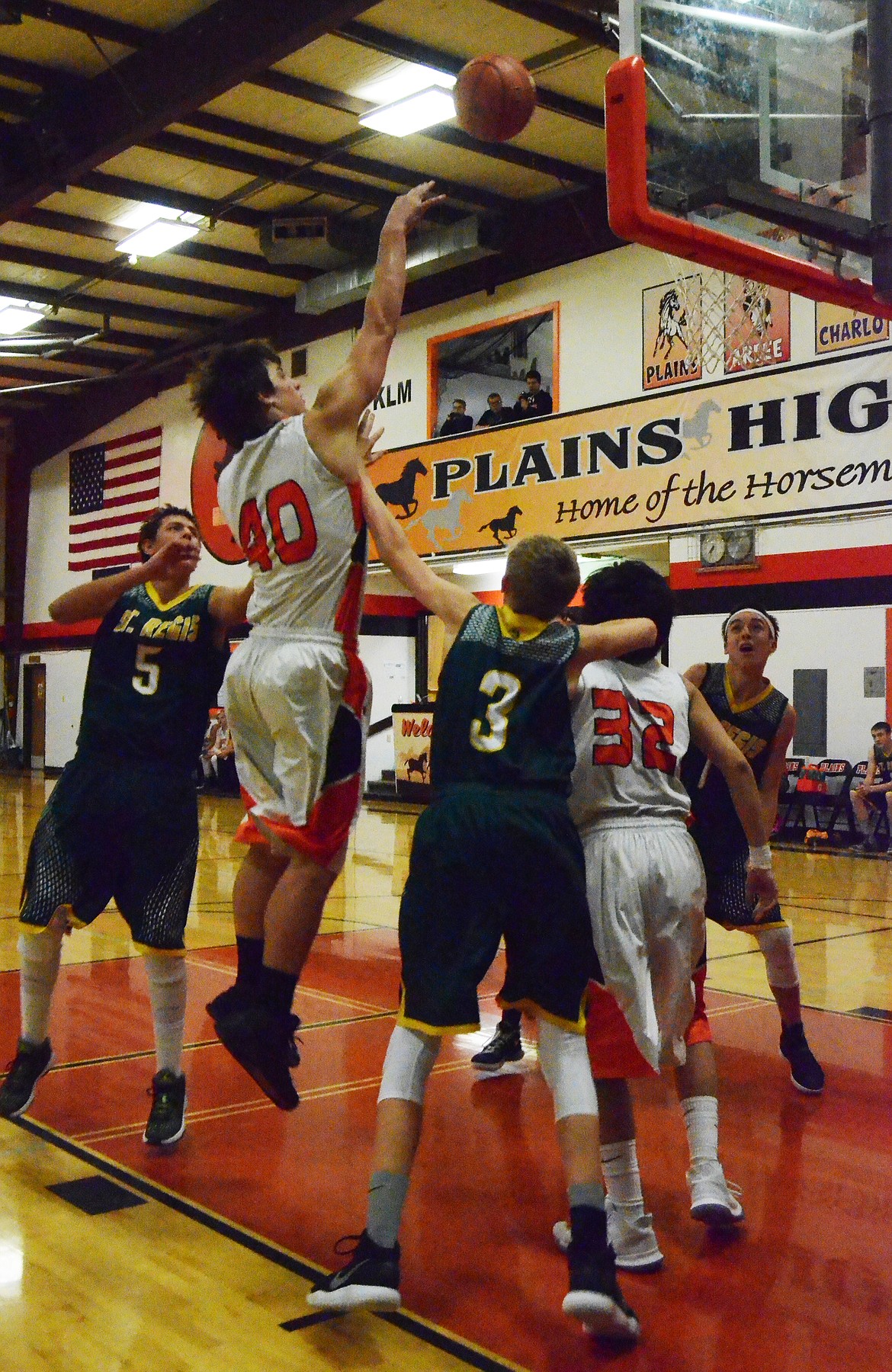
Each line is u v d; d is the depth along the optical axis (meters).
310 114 12.23
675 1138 3.71
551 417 13.96
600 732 2.93
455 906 2.53
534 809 2.58
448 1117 3.89
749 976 6.23
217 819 14.73
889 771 11.80
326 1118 3.85
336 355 16.84
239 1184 3.27
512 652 2.72
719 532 12.73
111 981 5.81
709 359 12.47
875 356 11.18
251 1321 2.49
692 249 3.65
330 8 9.63
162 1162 3.44
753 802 3.35
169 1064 3.64
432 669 17.78
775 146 3.90
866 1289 2.69
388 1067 2.49
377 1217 2.33
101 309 17.50
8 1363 2.29
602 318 13.55
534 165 13.08
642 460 13.11
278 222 14.91
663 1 3.61
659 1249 2.90
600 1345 2.41
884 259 4.15
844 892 9.23
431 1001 2.47
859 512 11.34
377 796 17.20
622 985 2.78
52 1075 4.27
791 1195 3.25
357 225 15.13
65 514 22.61
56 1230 2.94
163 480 20.08
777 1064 4.57
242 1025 2.66
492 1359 2.36
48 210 14.58
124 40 11.01
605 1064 2.78
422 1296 2.63
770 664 12.84
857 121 4.19
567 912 2.55
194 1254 2.81
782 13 3.98
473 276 14.91
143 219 14.66
